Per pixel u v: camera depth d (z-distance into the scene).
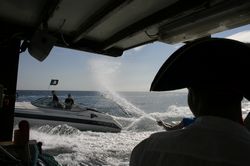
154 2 2.75
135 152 0.99
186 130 0.88
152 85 1.00
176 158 0.83
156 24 3.03
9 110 3.78
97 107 31.73
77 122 11.73
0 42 3.60
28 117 10.98
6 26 3.59
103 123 12.20
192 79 0.90
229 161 0.75
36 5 3.01
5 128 3.75
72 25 3.54
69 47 4.04
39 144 3.03
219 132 0.81
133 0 2.44
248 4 2.31
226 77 0.85
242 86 0.84
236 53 0.85
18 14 3.32
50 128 11.19
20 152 2.68
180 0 2.69
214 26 2.72
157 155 0.89
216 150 0.78
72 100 12.19
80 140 10.27
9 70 3.78
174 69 0.93
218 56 0.86
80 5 2.85
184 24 2.94
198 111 0.91
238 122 0.85
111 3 2.70
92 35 3.96
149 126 14.05
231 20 2.55
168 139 0.89
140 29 3.26
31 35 3.75
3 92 3.42
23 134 2.92
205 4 2.47
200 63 0.89
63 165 7.23
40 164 2.68
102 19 2.94
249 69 0.83
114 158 8.03
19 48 3.83
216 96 0.86
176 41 3.28
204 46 0.89
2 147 2.65
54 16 3.21
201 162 0.78
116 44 4.29
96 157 8.06
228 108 0.85
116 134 11.99
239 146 0.77
